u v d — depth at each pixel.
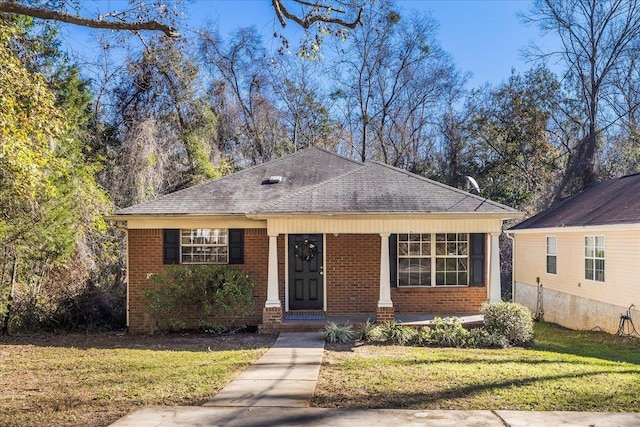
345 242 14.23
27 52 13.18
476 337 11.33
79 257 17.41
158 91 24.23
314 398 6.69
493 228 12.88
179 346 11.29
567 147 27.45
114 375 8.21
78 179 17.08
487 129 28.28
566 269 17.03
